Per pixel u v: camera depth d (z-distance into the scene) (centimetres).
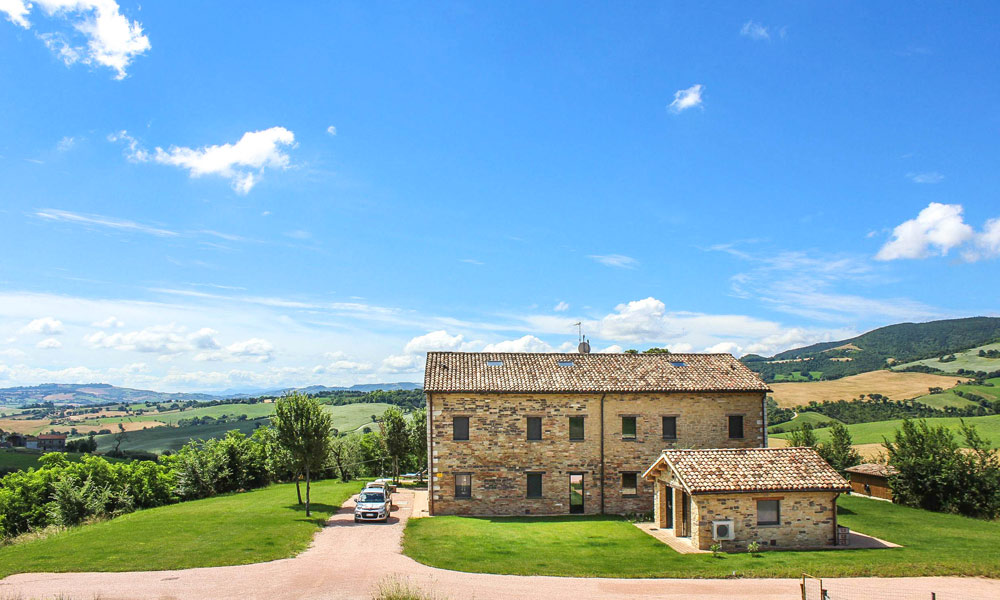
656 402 3959
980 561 2475
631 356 4459
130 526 3266
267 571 2270
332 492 5016
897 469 4384
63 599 1875
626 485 3894
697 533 2772
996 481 3919
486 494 3816
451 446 3831
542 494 3838
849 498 4716
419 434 5916
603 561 2492
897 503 4375
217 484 5616
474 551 2661
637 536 3048
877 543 2925
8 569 2288
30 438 12912
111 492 4997
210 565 2355
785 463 3047
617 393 3928
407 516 3756
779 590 2061
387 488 4134
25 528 5012
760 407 4031
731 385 4022
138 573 2236
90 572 2252
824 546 2836
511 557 2555
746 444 3988
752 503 2831
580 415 3906
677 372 4194
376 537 3017
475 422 3853
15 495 5116
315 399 3950
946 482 4006
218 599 1892
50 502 5053
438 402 3856
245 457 6019
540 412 3884
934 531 3266
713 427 3978
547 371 4131
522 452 3850
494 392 3847
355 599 1903
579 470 3869
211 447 5959
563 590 2048
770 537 2816
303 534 3042
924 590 2070
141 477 5378
